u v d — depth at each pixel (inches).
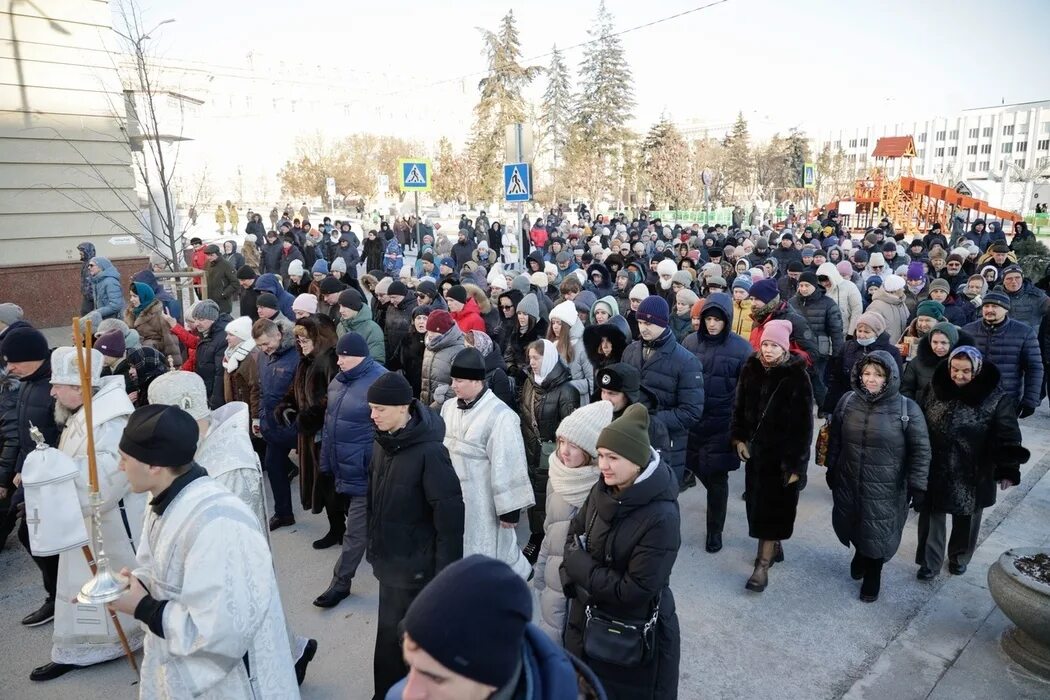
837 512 178.2
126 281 563.2
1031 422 321.4
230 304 493.7
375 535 131.5
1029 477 258.7
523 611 48.3
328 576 194.4
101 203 548.7
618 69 2198.6
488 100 1900.8
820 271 350.6
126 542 149.7
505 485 155.8
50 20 512.1
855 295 343.9
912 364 206.2
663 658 106.2
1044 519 225.1
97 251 550.6
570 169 2166.6
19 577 199.2
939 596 181.0
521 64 1882.4
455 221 1891.0
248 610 93.1
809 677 149.2
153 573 96.1
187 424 96.7
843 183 2684.5
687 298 297.3
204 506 94.2
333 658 158.1
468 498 158.1
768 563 184.1
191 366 282.0
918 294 347.9
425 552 129.7
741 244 651.5
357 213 1973.4
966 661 153.9
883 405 171.0
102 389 149.8
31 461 136.9
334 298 332.8
